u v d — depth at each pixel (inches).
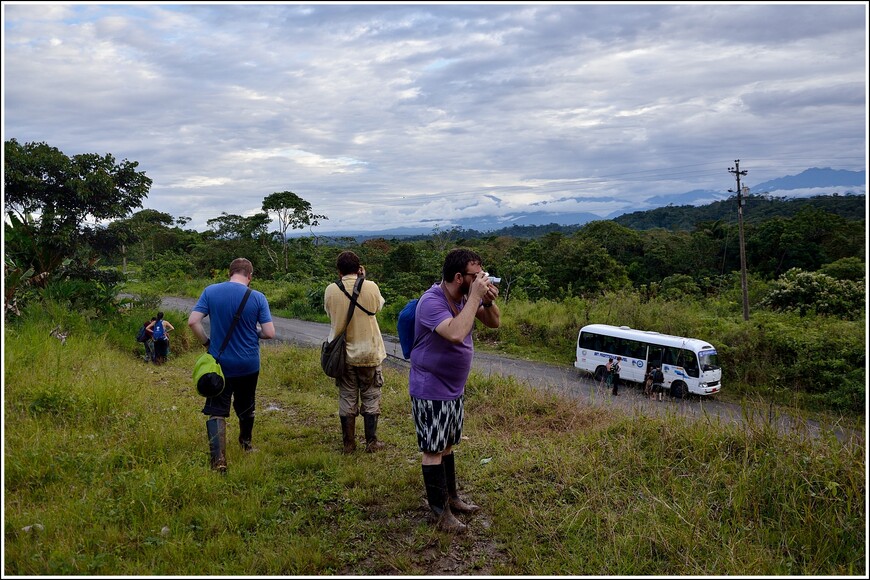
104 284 590.2
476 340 960.3
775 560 132.6
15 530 131.6
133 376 332.8
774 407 207.9
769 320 815.7
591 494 160.4
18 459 164.9
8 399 219.5
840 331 713.0
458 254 142.6
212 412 182.4
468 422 267.9
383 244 2613.2
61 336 401.1
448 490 154.6
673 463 183.3
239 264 194.5
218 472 171.2
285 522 145.7
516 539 141.3
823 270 1510.8
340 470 181.3
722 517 151.2
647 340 733.3
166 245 2659.9
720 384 699.4
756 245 2092.8
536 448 208.5
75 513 139.3
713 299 1151.0
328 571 125.6
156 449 188.4
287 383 358.9
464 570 128.6
